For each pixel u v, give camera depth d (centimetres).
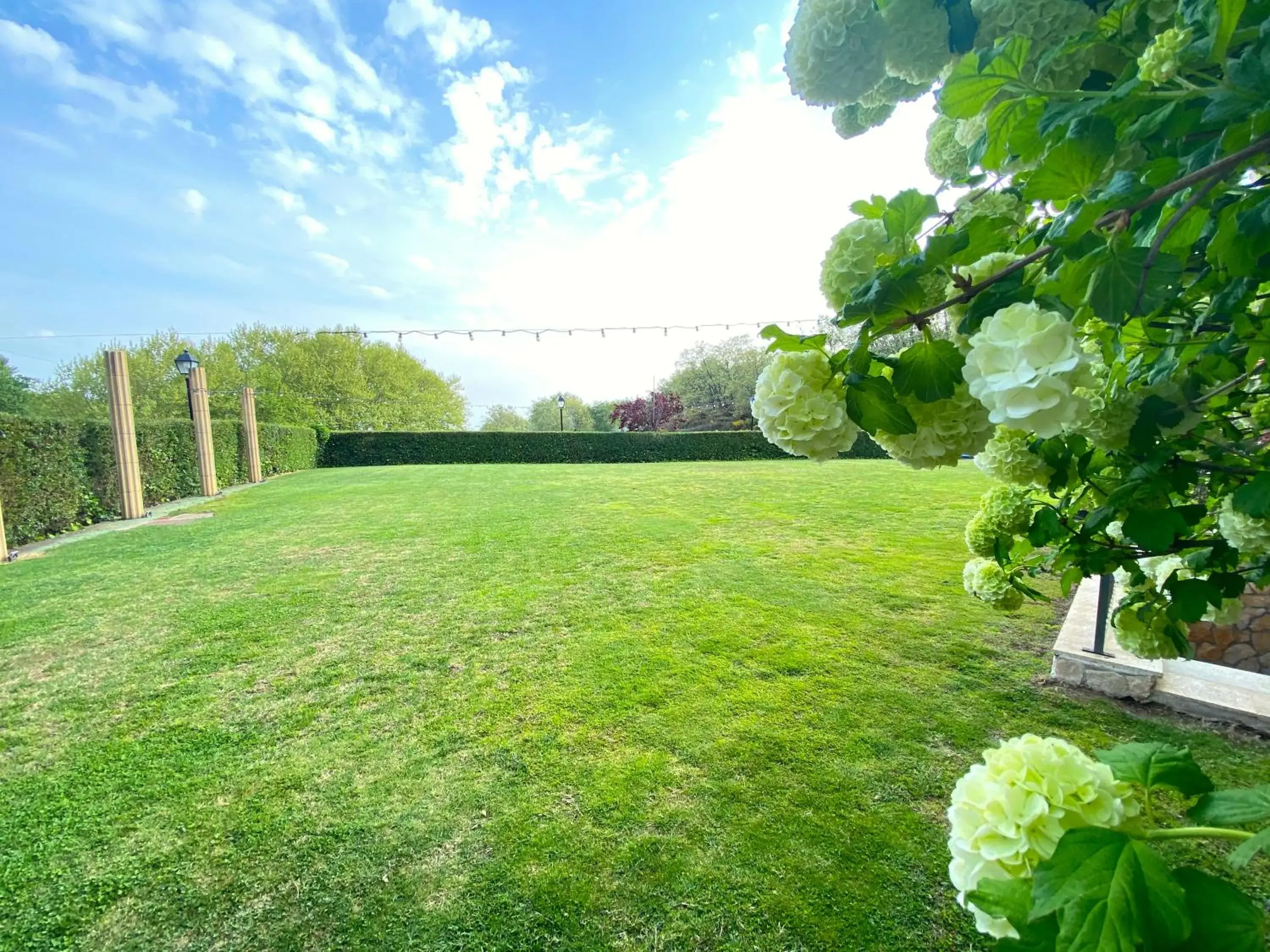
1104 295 52
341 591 364
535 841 152
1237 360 70
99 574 415
